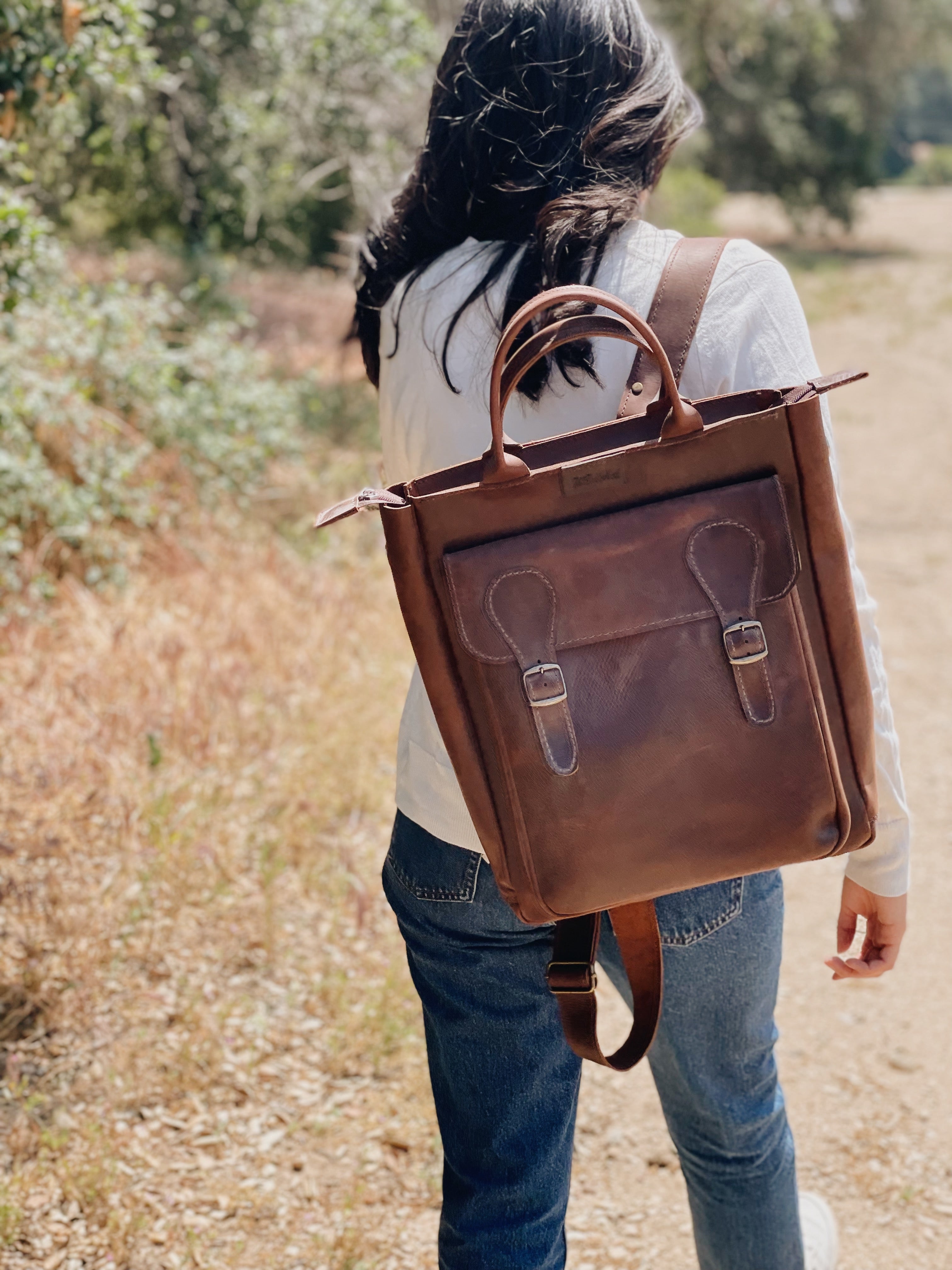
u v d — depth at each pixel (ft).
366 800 10.34
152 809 9.42
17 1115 6.65
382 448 4.04
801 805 3.37
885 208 118.11
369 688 12.14
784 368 3.49
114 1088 6.88
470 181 3.70
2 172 16.14
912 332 46.78
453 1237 3.96
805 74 85.35
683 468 3.26
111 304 16.99
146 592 14.24
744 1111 4.28
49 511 14.06
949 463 26.76
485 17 3.71
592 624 3.26
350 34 26.09
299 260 40.06
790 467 3.28
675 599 3.26
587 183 3.63
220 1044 7.30
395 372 3.87
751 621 3.26
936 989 8.96
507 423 3.62
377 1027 7.55
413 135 29.01
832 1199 6.76
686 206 74.49
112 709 10.91
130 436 16.21
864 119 87.35
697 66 76.43
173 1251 5.91
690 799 3.33
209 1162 6.53
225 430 17.63
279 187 31.91
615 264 3.52
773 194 87.71
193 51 23.90
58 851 8.96
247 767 10.55
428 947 3.89
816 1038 8.32
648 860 3.37
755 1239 4.45
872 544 21.08
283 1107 6.97
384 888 4.12
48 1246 5.84
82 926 8.04
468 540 3.28
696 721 3.29
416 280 3.82
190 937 8.34
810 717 3.34
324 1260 5.96
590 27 3.64
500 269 3.62
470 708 3.37
